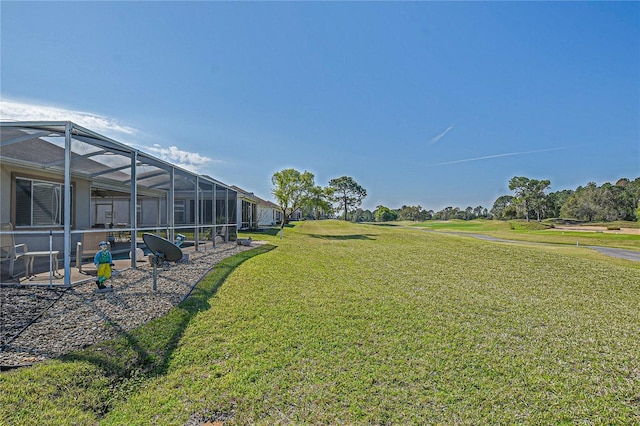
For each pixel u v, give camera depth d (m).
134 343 3.86
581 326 5.19
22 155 8.02
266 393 3.08
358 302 6.03
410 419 2.75
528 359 3.91
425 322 5.07
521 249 15.56
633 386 3.37
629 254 17.81
